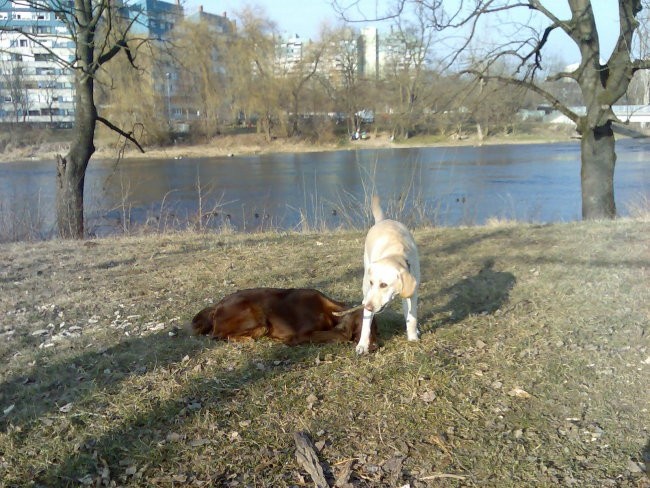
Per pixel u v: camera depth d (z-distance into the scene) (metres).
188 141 49.06
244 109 50.94
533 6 12.61
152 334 5.47
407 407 4.07
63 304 6.45
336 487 3.31
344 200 19.42
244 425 3.90
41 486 3.37
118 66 21.81
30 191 21.88
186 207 20.17
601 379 4.32
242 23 50.12
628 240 8.52
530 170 29.67
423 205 13.12
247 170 33.09
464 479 3.34
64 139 44.62
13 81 45.50
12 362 4.96
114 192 23.91
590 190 12.78
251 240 10.01
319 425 3.90
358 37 51.25
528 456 3.51
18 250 9.53
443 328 5.44
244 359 4.85
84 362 4.93
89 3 13.25
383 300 4.41
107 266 8.24
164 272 7.74
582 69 12.51
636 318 5.44
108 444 3.74
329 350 5.00
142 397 4.26
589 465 3.40
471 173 28.33
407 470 3.45
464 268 7.54
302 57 55.69
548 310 5.80
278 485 3.34
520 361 4.68
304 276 7.30
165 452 3.63
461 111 14.23
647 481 3.24
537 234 9.42
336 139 49.91
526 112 44.72
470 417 3.94
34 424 3.96
